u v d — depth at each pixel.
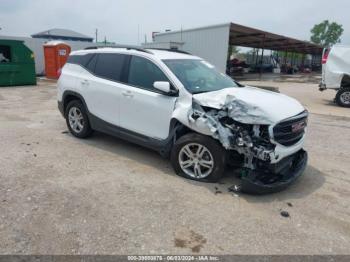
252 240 3.14
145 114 4.85
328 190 4.35
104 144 5.96
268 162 3.91
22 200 3.71
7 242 2.95
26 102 10.67
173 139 4.57
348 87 12.19
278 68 39.91
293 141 4.25
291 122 4.07
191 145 4.33
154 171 4.73
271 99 4.30
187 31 22.77
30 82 15.96
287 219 3.55
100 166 4.86
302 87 20.33
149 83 4.90
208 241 3.09
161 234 3.17
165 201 3.81
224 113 4.04
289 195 4.16
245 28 21.97
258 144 3.88
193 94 4.39
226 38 20.45
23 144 5.81
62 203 3.67
